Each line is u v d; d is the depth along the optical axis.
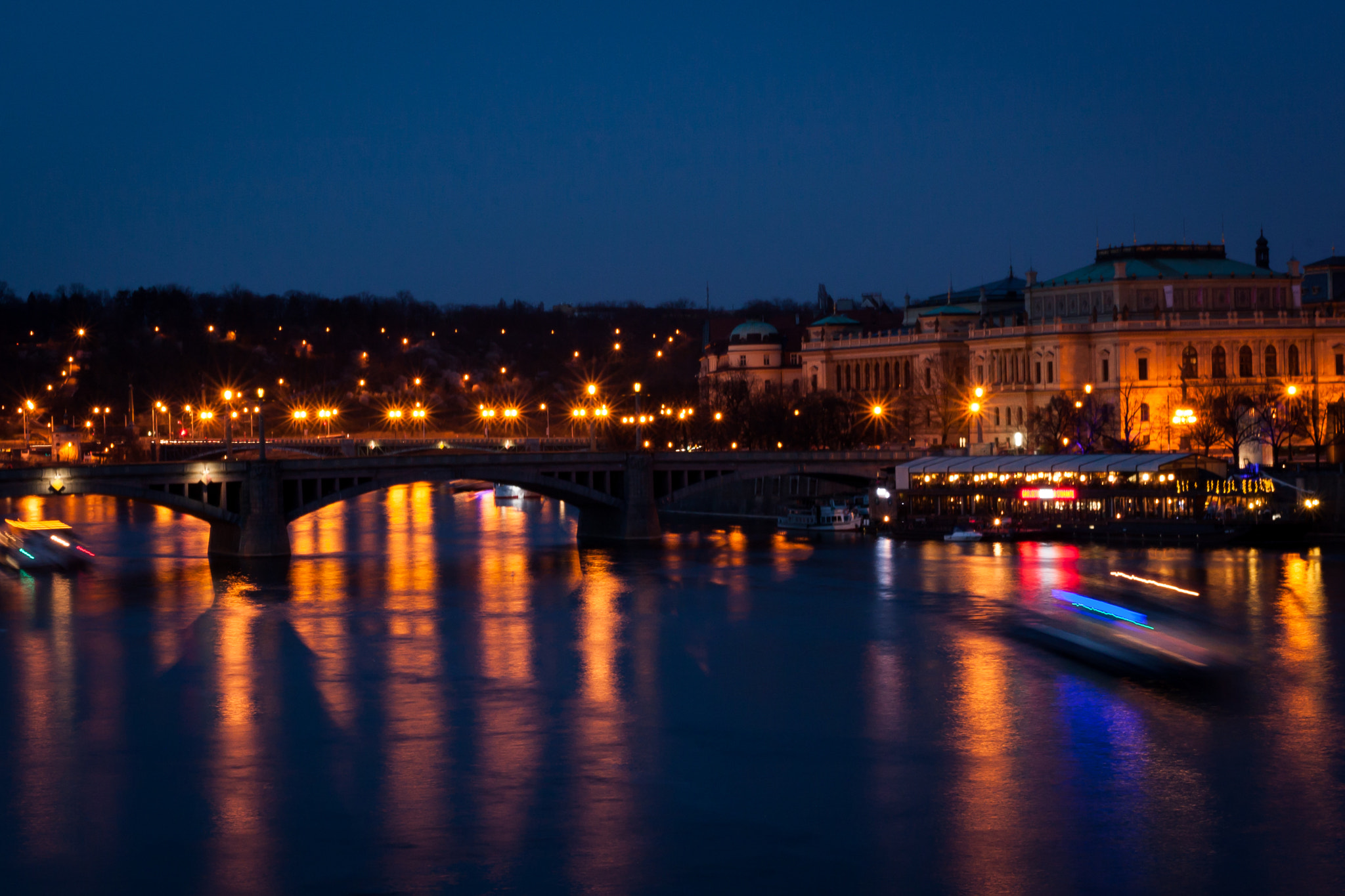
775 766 111.19
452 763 112.38
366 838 98.25
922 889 90.38
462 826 100.12
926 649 148.25
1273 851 95.25
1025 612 167.38
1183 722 120.94
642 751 115.00
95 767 111.94
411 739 118.31
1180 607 167.75
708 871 93.00
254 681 136.25
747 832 98.88
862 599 177.88
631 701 129.25
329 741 117.88
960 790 106.06
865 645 150.62
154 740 118.31
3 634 157.62
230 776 109.81
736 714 125.00
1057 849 95.69
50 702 129.12
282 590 189.00
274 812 102.75
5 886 91.62
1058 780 107.69
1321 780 107.19
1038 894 89.75
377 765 111.94
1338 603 169.38
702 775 109.56
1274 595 174.50
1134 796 104.50
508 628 161.38
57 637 155.88
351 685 134.88
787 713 125.00
